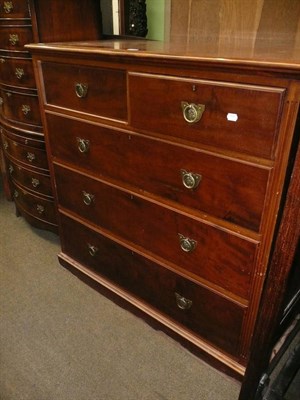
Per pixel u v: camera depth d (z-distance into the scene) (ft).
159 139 3.12
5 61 4.84
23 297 4.74
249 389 3.07
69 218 4.73
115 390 3.57
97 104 3.52
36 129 5.02
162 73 2.83
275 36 4.01
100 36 4.98
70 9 4.48
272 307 2.58
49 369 3.79
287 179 2.50
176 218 3.34
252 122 2.47
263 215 2.70
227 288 3.25
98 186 4.01
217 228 3.05
